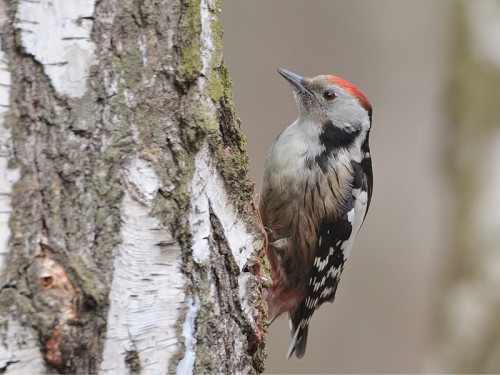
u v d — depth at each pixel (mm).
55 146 5652
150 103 6129
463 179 13781
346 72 18688
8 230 5449
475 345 13297
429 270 17984
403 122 18859
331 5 18438
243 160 7215
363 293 18203
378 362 17641
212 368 6441
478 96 13688
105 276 5734
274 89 17609
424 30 18922
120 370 5797
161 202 6117
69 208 5664
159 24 6199
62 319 5438
